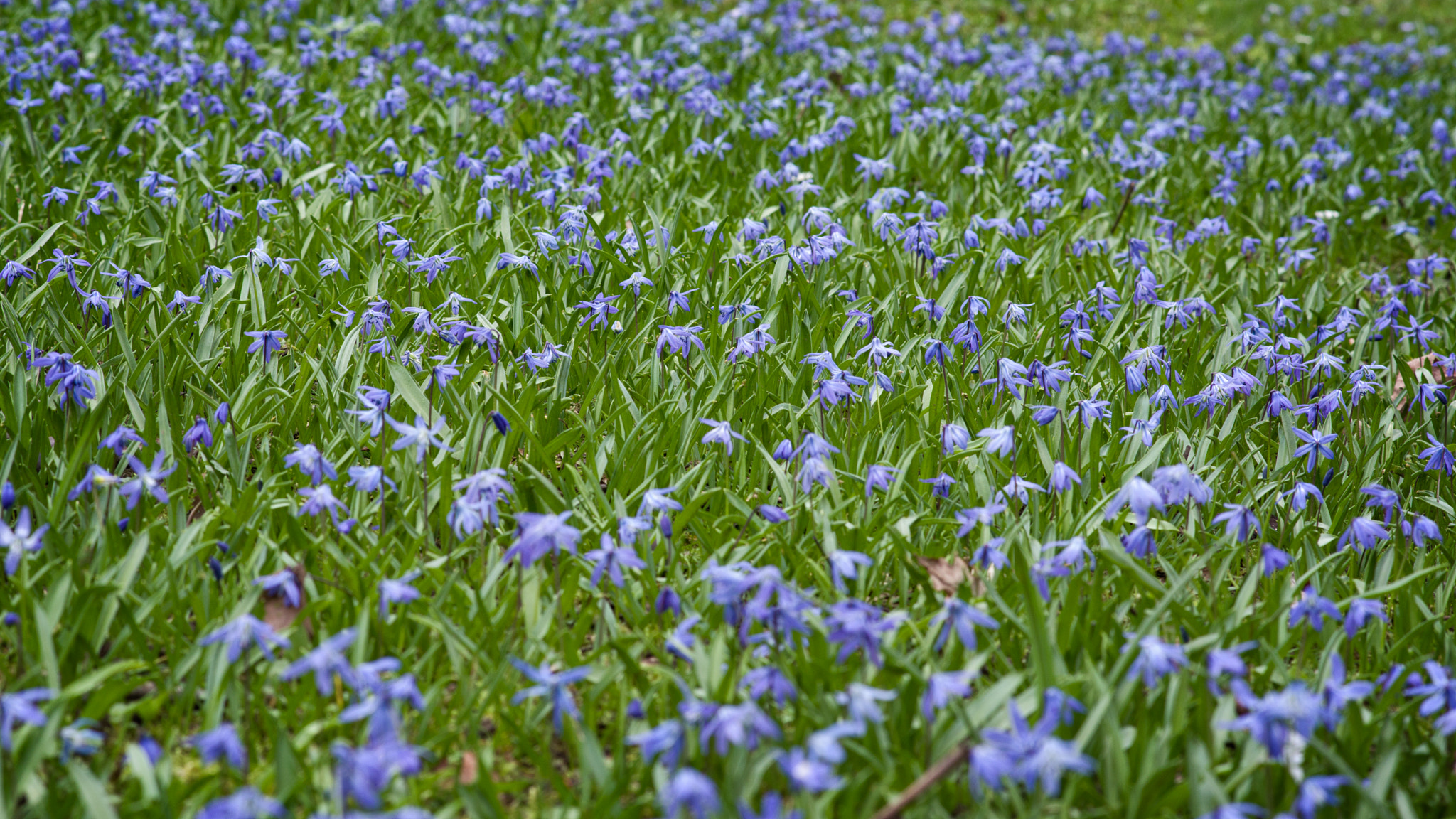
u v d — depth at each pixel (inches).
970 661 100.3
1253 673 100.8
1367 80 382.0
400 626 103.7
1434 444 131.7
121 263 176.4
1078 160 265.0
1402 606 113.4
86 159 227.6
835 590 111.6
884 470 118.5
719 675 98.0
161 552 109.6
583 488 124.4
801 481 116.9
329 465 110.8
